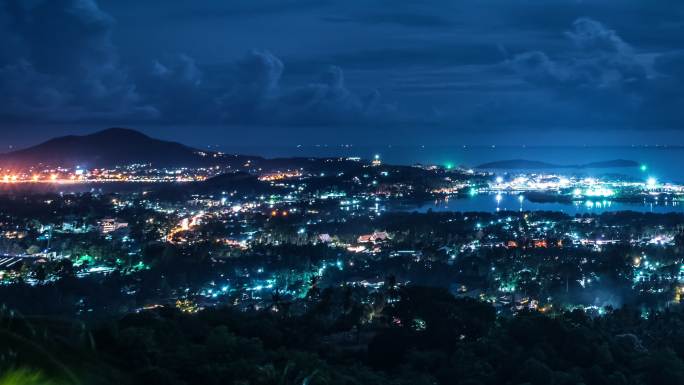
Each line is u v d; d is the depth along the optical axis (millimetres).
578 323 89875
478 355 79188
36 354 35156
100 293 134750
